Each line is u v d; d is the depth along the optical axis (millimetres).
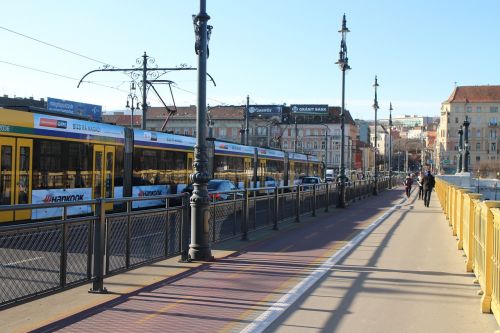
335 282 9047
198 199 10844
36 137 15867
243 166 35094
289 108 119188
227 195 13344
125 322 6582
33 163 15711
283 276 9484
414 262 11078
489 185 61406
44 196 16094
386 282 9078
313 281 9086
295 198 19688
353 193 33750
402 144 165000
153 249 9656
